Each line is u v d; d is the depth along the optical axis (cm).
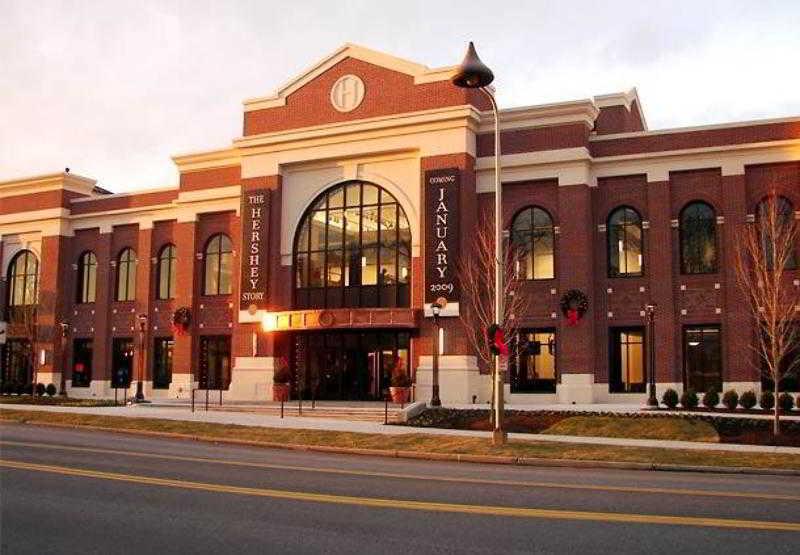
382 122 3662
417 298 3578
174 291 4516
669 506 1187
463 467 1812
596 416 2617
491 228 3494
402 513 1116
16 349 5000
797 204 3225
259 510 1139
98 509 1145
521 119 3562
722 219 3312
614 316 3434
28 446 2070
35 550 901
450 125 3553
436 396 3128
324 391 3781
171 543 931
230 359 4212
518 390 3497
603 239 3491
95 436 2512
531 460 1914
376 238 3762
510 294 3406
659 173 3422
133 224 4706
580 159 3444
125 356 4650
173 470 1606
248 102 4044
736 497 1284
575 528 1012
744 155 3303
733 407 2806
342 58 3856
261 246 3891
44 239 4884
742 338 3216
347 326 3541
